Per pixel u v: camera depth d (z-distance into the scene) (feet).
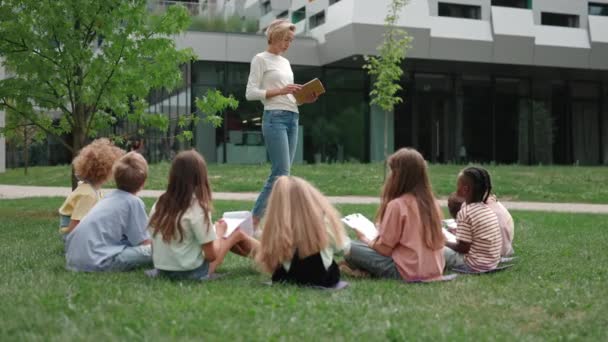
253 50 91.56
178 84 37.45
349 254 18.19
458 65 94.58
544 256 22.63
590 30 95.20
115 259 17.80
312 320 12.36
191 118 39.91
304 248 15.65
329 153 96.07
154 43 35.91
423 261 17.31
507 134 104.17
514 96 104.83
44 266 18.60
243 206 41.55
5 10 34.35
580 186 61.72
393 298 14.89
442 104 100.58
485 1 90.74
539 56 92.84
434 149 100.12
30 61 34.22
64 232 19.74
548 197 55.88
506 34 89.81
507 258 20.77
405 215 17.35
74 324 11.68
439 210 17.72
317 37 91.66
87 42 36.91
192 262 16.46
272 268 15.96
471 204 19.45
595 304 14.79
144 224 18.31
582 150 109.09
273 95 22.24
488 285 16.83
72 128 38.27
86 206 19.72
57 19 34.04
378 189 57.98
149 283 15.81
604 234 29.91
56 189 63.41
